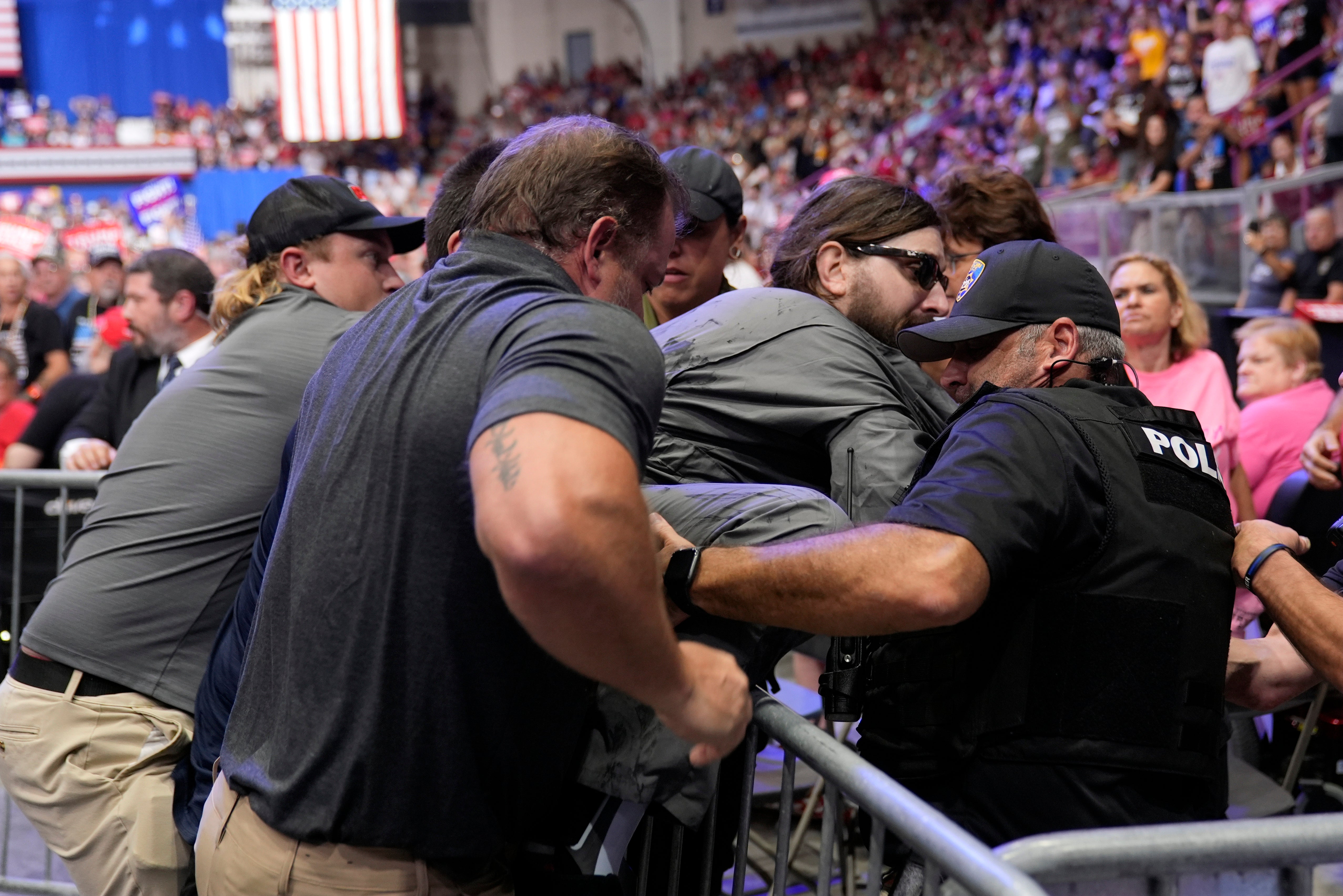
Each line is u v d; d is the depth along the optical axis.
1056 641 1.22
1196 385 3.15
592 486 0.89
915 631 1.27
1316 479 2.36
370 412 1.16
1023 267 1.46
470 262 1.22
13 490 2.82
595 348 0.99
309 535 1.19
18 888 2.48
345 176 22.30
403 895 1.16
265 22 23.66
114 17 22.95
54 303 7.40
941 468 1.24
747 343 1.61
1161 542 1.24
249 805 1.23
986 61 16.53
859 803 1.06
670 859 1.39
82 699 1.87
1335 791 2.61
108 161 20.88
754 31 24.09
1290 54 8.52
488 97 25.23
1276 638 1.59
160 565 1.88
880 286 1.77
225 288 2.26
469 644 1.11
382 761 1.13
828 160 17.61
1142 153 8.81
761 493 1.39
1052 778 1.22
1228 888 0.93
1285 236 5.74
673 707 1.02
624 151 1.23
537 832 1.31
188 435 1.90
